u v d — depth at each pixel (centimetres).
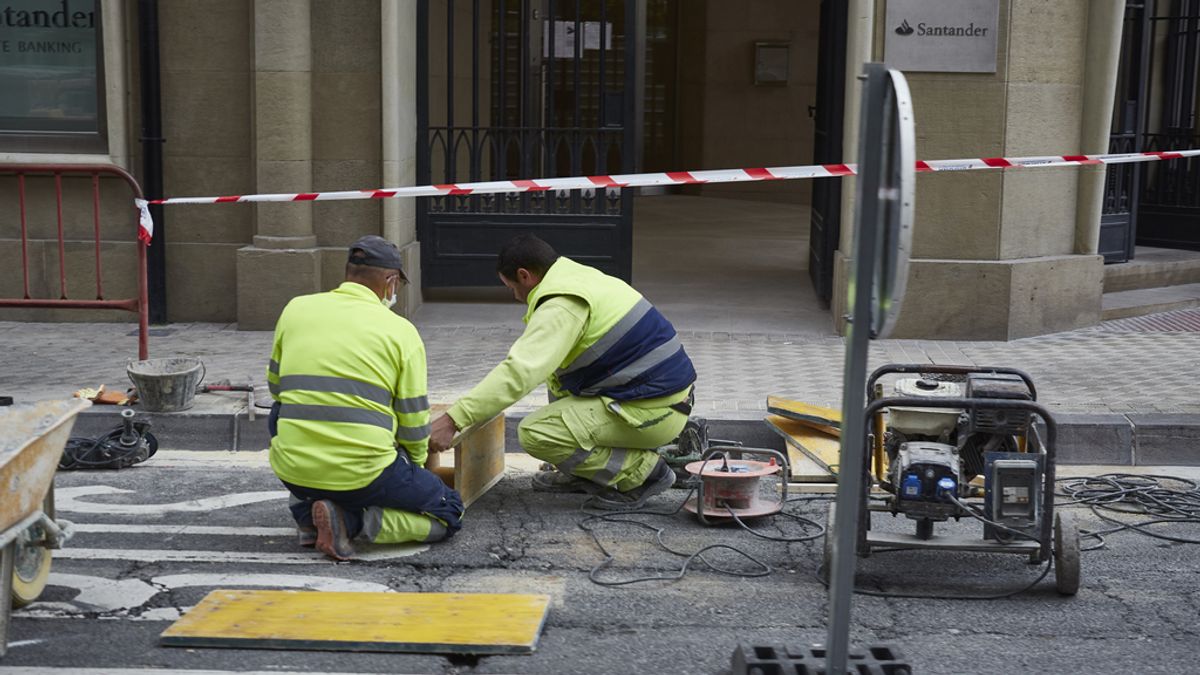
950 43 1070
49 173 967
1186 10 1420
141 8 1094
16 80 1121
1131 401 896
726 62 2125
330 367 627
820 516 724
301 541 663
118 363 994
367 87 1106
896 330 1106
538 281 715
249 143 1123
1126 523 718
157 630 552
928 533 608
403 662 521
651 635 554
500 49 1200
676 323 1159
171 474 793
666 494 765
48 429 531
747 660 487
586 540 679
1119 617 581
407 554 650
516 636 536
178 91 1120
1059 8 1084
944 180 1087
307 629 541
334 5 1098
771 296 1288
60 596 590
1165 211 1440
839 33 1164
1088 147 1118
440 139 1221
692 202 2103
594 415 711
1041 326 1120
